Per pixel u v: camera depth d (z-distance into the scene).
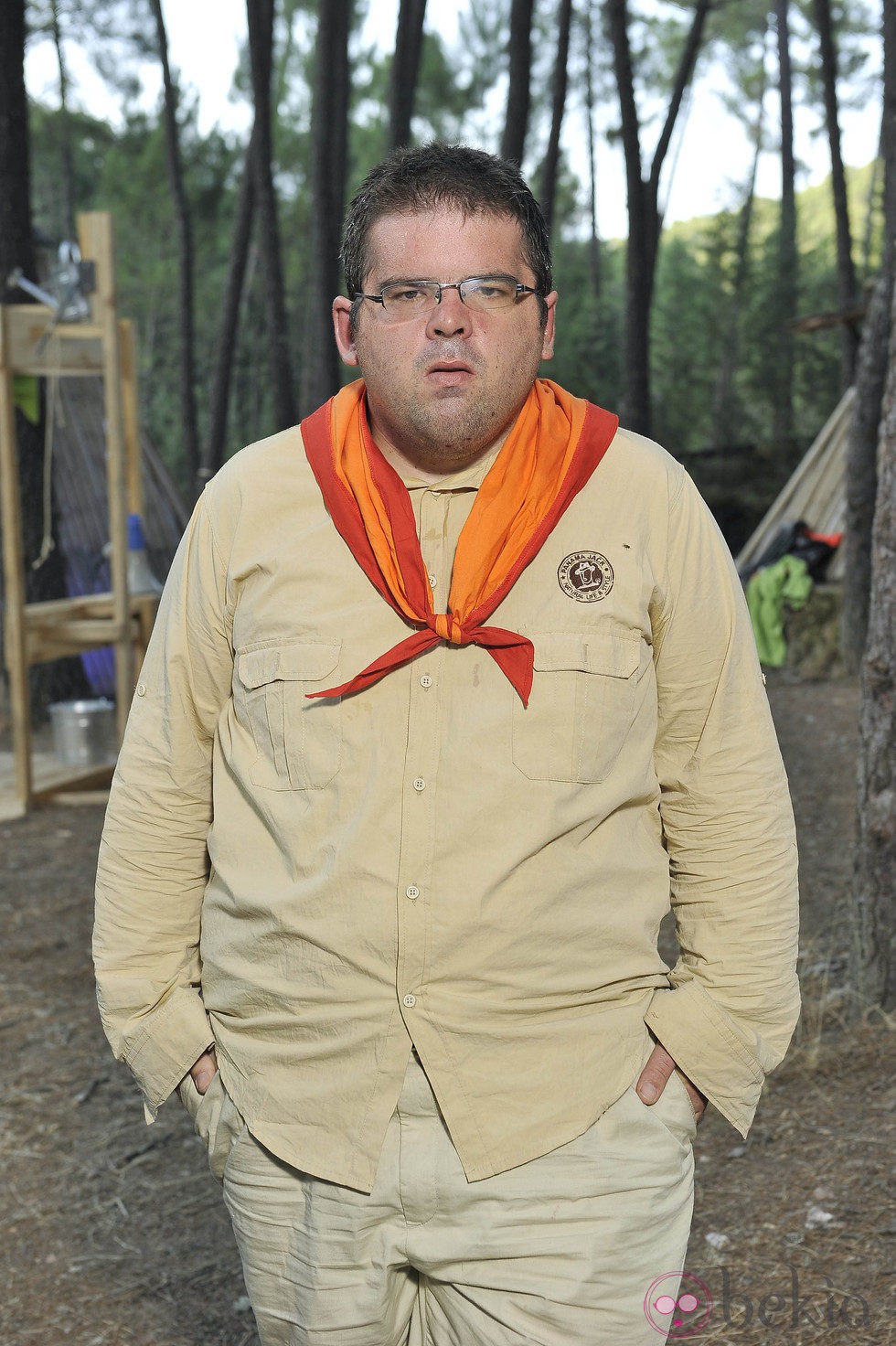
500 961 1.32
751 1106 1.47
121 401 5.91
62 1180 3.00
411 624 1.35
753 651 1.47
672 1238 1.39
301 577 1.38
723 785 1.45
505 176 1.38
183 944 1.58
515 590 1.36
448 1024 1.32
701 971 1.46
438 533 1.40
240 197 15.52
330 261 13.84
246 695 1.40
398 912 1.31
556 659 1.32
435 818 1.31
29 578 7.86
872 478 8.26
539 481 1.37
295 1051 1.38
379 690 1.34
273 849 1.40
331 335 13.56
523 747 1.31
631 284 13.33
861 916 3.22
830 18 15.28
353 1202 1.35
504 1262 1.33
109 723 6.57
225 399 15.50
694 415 24.72
